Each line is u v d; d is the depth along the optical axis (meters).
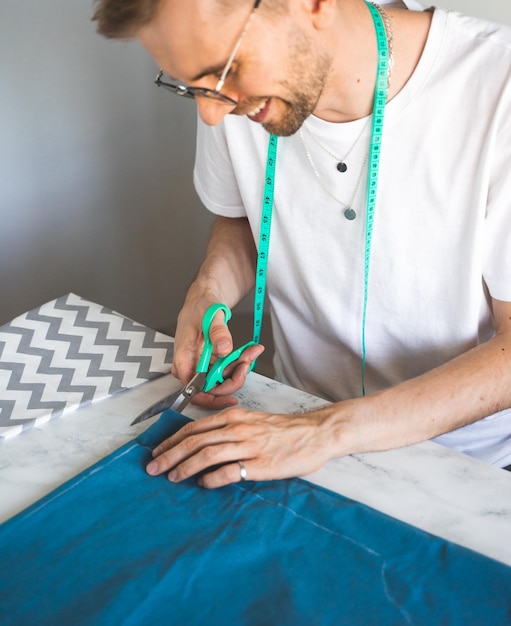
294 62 0.95
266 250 1.35
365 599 0.79
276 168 1.29
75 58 2.14
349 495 0.95
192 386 1.12
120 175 2.38
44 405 1.10
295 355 1.51
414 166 1.17
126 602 0.78
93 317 1.30
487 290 1.28
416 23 1.16
